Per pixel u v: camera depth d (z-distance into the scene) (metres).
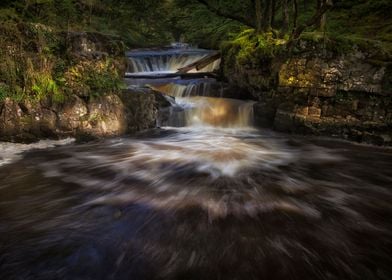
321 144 8.66
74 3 15.62
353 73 8.69
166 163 6.84
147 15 23.47
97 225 4.24
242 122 10.65
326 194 5.47
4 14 7.61
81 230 4.11
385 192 5.62
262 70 10.84
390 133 8.41
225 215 4.58
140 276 3.28
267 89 10.60
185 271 3.36
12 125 7.36
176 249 3.74
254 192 5.46
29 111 7.51
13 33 7.30
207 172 6.39
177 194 5.29
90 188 5.43
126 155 7.25
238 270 3.38
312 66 9.12
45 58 7.68
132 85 11.31
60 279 3.21
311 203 5.08
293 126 9.56
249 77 11.43
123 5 21.66
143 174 6.16
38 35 7.64
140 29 22.45
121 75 9.53
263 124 10.36
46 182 5.62
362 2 14.88
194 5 24.61
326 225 4.36
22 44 7.45
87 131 8.16
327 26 14.01
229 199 5.14
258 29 12.02
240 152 7.86
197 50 19.67
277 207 4.89
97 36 8.88
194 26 23.61
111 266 3.42
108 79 8.72
